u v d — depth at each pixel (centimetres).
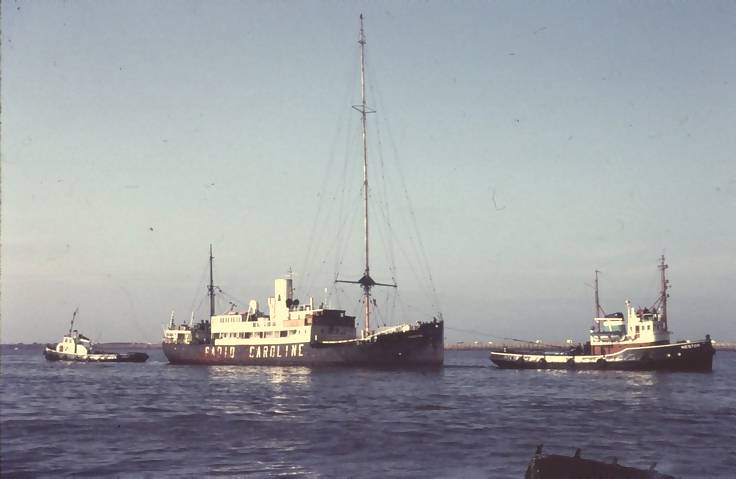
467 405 8131
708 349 12700
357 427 6469
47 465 4969
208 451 5416
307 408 7900
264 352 15925
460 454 5247
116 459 5153
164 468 4853
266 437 5981
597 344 14038
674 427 6444
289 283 15862
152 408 8119
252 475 4644
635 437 5928
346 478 4566
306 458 5138
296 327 15262
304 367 14988
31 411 7938
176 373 14950
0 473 4738
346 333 15325
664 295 13412
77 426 6688
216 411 7738
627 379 11756
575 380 11750
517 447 5500
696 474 4694
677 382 11112
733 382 11062
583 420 6881
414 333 13925
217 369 15938
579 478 4169
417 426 6519
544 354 14950
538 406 8012
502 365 15525
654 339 13212
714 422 6750
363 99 16375
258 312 16850
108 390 10688
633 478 4250
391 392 9769
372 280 15888
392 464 4941
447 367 16812
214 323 17438
